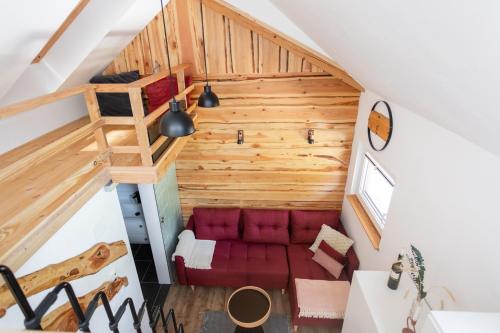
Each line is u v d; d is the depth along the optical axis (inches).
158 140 99.6
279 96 139.7
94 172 85.0
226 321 133.0
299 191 163.2
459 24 24.7
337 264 136.2
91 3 82.7
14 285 34.6
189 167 160.4
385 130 106.1
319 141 149.2
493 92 31.5
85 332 44.6
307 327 130.0
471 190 62.2
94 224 87.4
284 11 96.2
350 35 56.4
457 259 66.6
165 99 119.7
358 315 82.7
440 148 73.6
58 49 91.0
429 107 60.9
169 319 133.7
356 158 141.9
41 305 36.8
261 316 111.9
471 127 50.6
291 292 134.0
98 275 87.8
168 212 151.4
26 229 61.7
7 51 66.7
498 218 54.9
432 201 77.0
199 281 144.3
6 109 56.4
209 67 134.6
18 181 91.4
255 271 139.3
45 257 67.9
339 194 162.6
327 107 141.3
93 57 107.7
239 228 165.2
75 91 75.7
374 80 83.8
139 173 92.7
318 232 155.6
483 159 58.5
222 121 147.1
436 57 34.7
